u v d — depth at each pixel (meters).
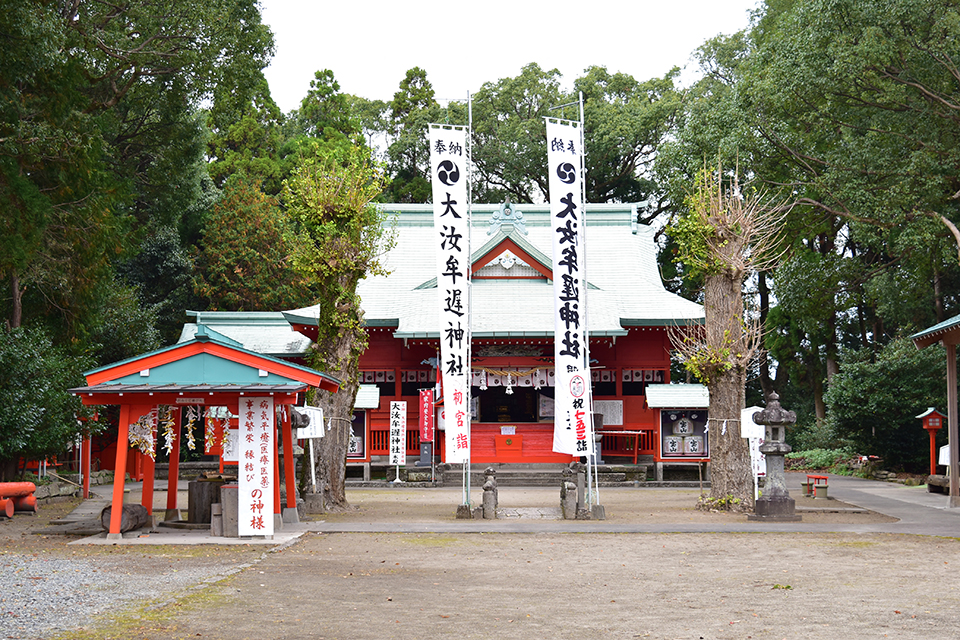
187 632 7.22
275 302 42.88
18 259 19.20
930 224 26.67
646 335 33.38
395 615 7.95
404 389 34.16
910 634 7.13
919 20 24.67
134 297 35.56
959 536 14.23
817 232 35.94
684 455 29.78
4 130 19.78
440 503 22.05
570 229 17.77
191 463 31.59
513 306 32.72
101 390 13.11
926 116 26.39
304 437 17.75
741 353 19.23
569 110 49.41
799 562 11.31
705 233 19.38
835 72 25.86
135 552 12.27
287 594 8.97
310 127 53.62
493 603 8.54
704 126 32.47
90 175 22.44
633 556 11.98
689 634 7.17
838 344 42.25
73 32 24.67
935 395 31.05
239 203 43.41
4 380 19.69
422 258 37.66
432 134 18.81
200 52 28.66
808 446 39.16
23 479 22.33
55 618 7.73
